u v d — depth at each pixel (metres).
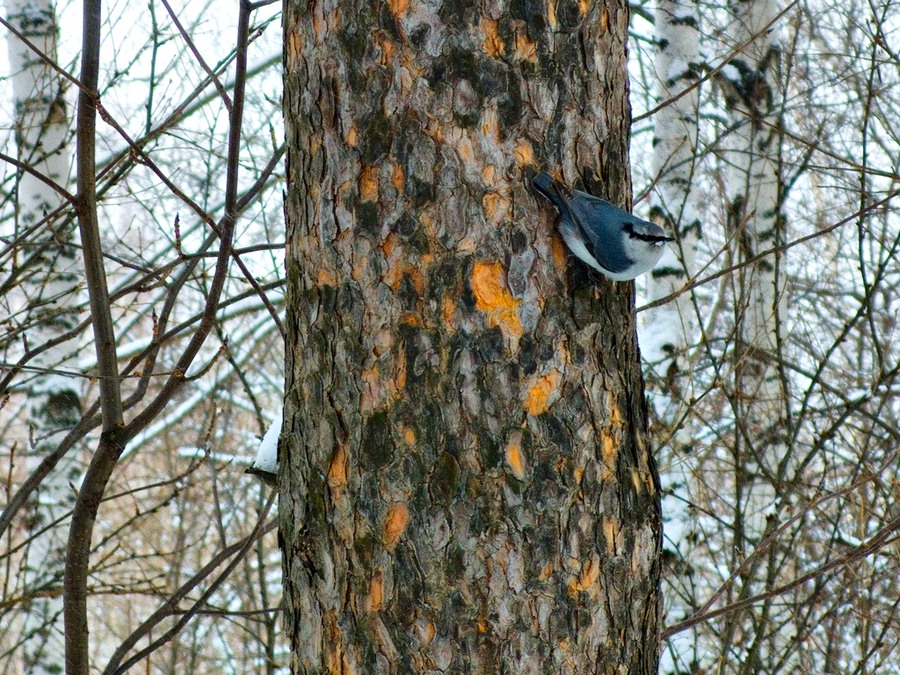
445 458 3.98
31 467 11.13
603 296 4.30
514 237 4.09
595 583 4.09
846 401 9.50
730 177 12.14
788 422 9.41
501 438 3.99
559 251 4.16
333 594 4.12
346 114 4.14
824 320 14.30
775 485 9.09
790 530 9.82
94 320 4.87
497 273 4.05
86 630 5.10
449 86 4.06
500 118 4.11
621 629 4.16
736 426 9.27
